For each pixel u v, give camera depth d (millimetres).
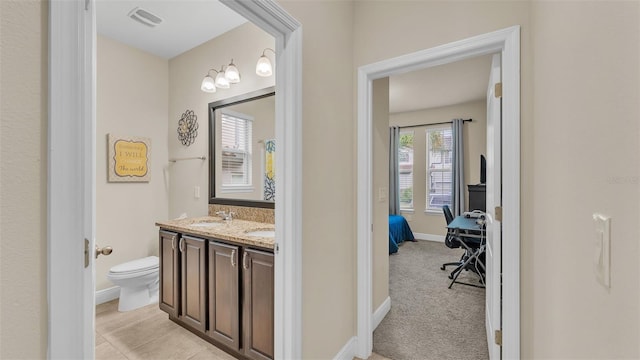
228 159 2711
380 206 2439
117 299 2801
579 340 652
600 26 537
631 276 413
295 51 1385
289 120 1383
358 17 1938
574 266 691
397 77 3828
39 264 587
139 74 2975
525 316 1439
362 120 1908
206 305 2023
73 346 627
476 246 3535
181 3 2256
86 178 653
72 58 627
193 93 2971
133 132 2924
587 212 605
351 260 1936
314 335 1559
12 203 551
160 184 3129
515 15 1460
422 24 1713
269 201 2453
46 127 595
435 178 5602
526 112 1424
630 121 420
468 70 3580
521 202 1438
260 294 1701
